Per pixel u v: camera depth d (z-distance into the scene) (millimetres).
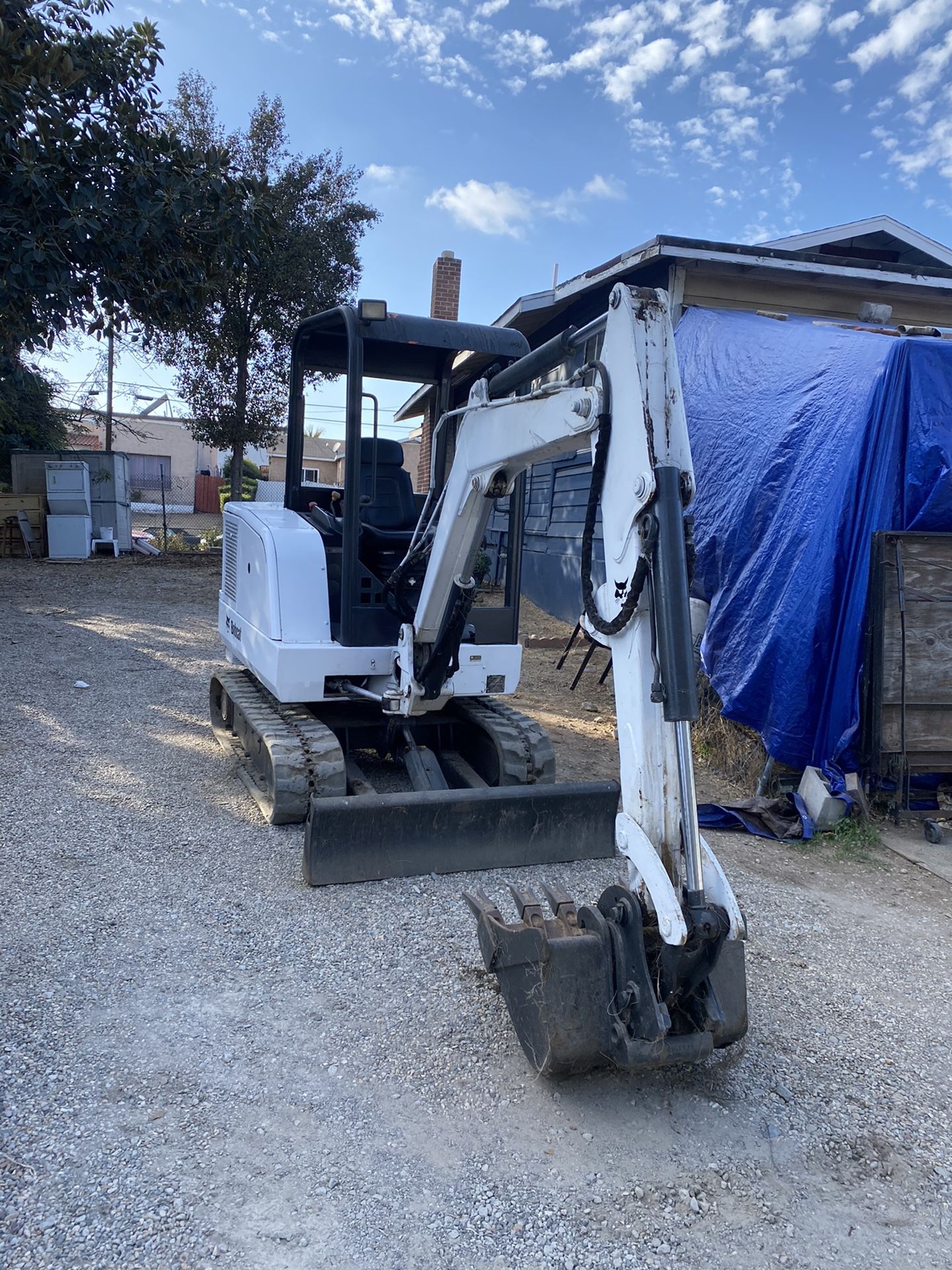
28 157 7309
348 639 4895
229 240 8852
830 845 5434
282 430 18906
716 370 7871
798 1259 2281
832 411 6102
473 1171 2512
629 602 2633
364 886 4254
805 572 5902
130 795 5277
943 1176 2619
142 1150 2504
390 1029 3164
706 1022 2592
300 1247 2217
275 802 4703
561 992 2656
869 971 3865
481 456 3775
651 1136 2699
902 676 5641
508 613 5297
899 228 11000
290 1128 2639
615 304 2777
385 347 5266
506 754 5078
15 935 3602
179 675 8500
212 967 3484
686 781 2584
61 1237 2188
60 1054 2891
